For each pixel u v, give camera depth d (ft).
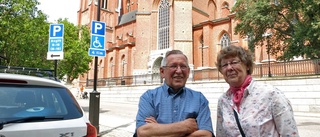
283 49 73.26
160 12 144.66
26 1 49.62
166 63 8.91
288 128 7.27
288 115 7.36
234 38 114.21
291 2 63.72
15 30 47.67
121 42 180.55
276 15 69.72
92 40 29.01
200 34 129.80
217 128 9.06
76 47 86.22
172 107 8.47
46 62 62.85
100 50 29.58
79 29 100.73
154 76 114.93
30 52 54.80
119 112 59.88
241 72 8.18
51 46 26.07
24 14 49.19
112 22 217.36
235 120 7.99
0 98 9.58
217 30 124.67
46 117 9.85
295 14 67.10
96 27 29.53
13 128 8.74
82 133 10.36
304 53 61.26
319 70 61.67
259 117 7.53
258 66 77.30
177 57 8.82
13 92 10.10
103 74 183.42
